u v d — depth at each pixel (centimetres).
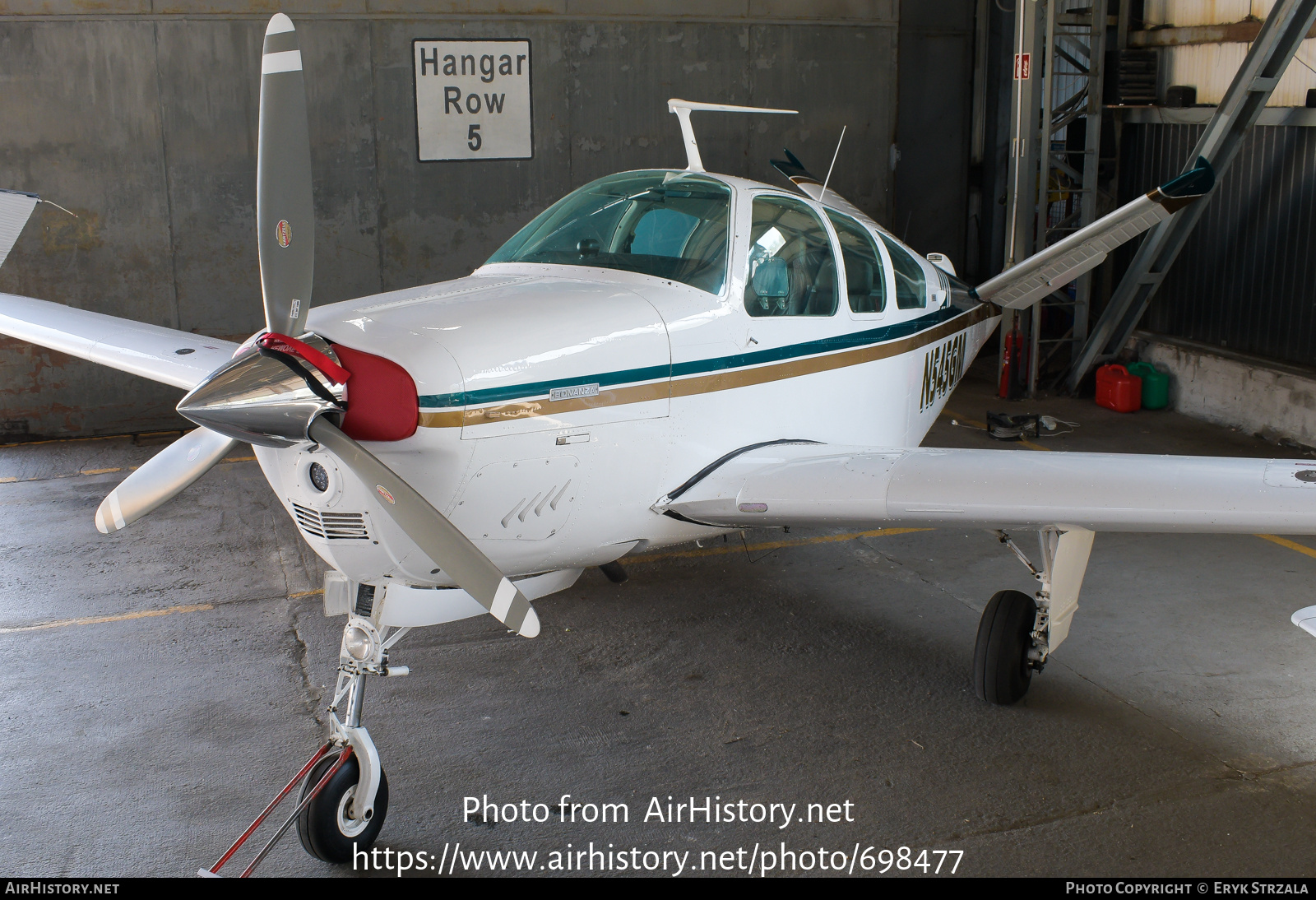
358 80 695
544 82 729
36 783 311
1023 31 677
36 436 692
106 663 386
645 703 361
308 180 254
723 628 419
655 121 758
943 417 720
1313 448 628
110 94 662
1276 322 669
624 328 309
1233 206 694
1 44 640
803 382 371
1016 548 361
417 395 264
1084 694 364
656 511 333
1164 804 301
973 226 1048
